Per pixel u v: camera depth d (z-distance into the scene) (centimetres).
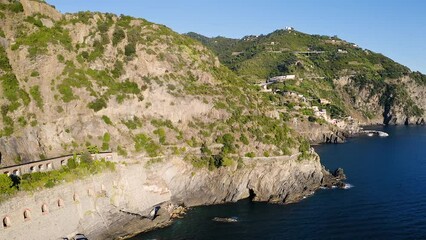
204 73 13638
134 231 9719
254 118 13438
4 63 9481
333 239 9131
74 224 8262
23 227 7162
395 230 9569
